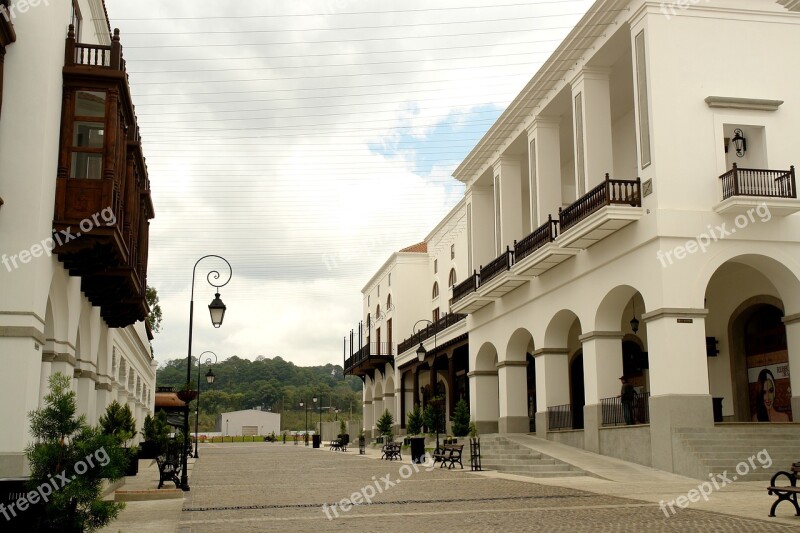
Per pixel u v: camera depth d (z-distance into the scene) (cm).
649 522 1136
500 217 3148
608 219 2072
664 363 1950
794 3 1386
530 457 2353
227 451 5066
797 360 2061
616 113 2828
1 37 1323
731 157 2170
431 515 1270
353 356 5647
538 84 2647
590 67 2438
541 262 2556
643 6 2092
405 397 4994
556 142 2817
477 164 3397
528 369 3669
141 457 3123
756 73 2114
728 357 2489
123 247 1525
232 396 12862
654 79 2053
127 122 1612
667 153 2027
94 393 1895
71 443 927
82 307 1766
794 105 2119
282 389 13362
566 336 2708
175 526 1180
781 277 2088
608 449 2230
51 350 1514
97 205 1416
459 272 4397
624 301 2302
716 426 1923
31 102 1357
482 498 1520
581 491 1614
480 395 3350
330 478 2195
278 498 1617
